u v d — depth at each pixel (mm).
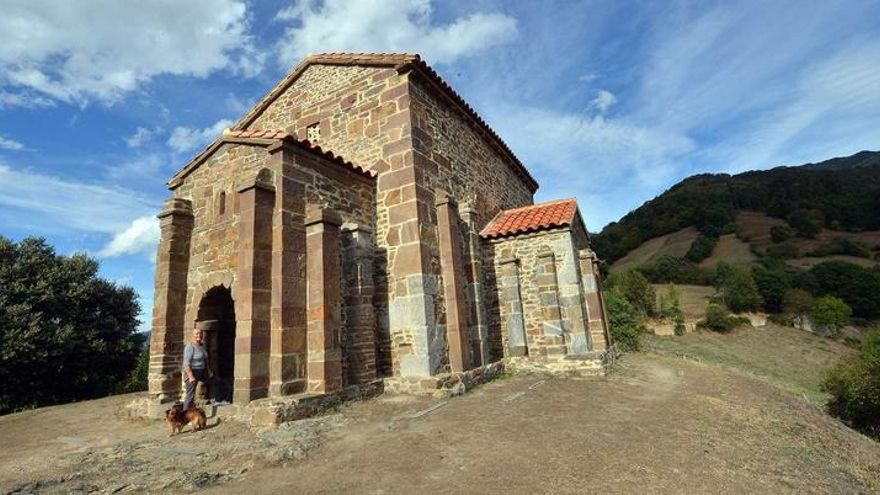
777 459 5293
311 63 11406
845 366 17375
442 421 6227
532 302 11633
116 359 19625
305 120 11312
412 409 6922
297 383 6910
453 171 11234
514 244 12070
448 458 4676
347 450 5023
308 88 11469
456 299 9273
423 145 9930
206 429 6363
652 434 5688
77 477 4512
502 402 7473
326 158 8547
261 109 12195
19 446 6934
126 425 7949
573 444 5137
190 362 7230
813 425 8586
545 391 8516
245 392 6605
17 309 16453
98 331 19125
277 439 5395
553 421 6227
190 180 9711
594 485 3969
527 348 11508
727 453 5164
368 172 9594
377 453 4867
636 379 10523
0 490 4191
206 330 8867
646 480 4121
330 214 7703
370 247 8844
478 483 3996
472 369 9328
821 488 4535
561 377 10156
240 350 6840
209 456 4977
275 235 7367
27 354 16266
